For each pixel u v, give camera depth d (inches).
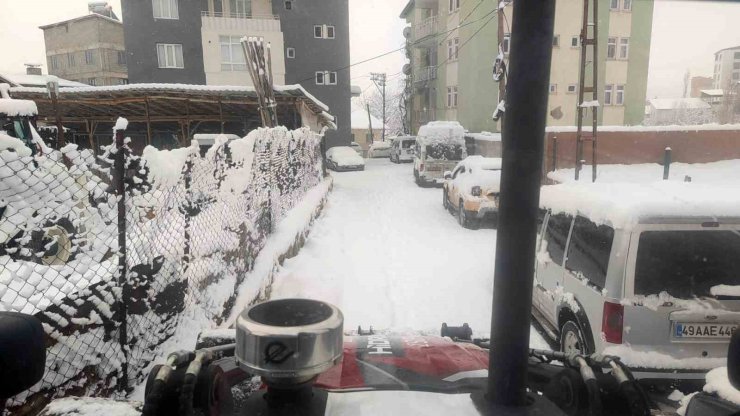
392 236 383.2
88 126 801.6
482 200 405.7
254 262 224.5
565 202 174.9
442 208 525.3
